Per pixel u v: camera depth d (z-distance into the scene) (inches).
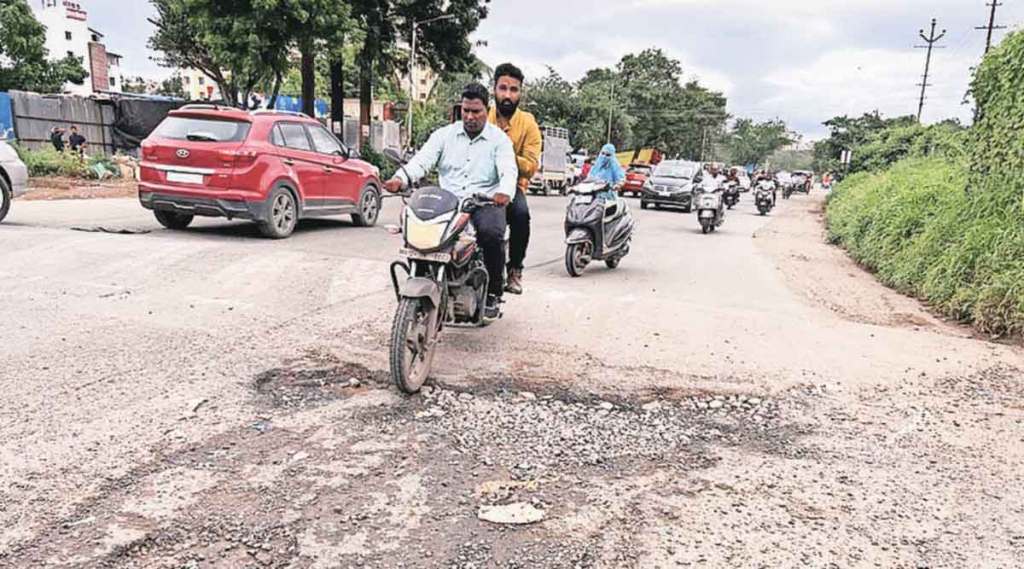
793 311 271.7
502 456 133.3
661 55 3221.0
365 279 285.9
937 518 115.3
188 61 1224.2
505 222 192.2
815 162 3759.8
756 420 157.3
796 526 111.4
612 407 161.2
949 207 354.3
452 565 98.2
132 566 95.0
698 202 626.5
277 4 754.8
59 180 714.2
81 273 265.4
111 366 169.3
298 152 404.5
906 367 198.7
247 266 296.8
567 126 2341.3
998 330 246.4
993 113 343.0
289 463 125.7
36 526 102.7
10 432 131.7
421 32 1191.6
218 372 169.6
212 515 108.0
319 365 178.4
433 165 191.9
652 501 118.1
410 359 161.6
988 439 149.5
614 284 323.6
